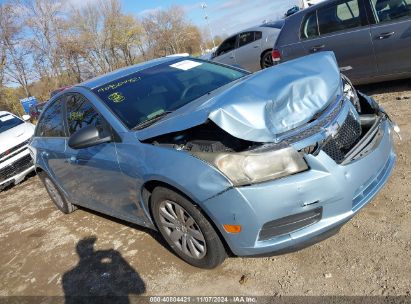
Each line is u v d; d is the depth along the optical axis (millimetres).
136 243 3994
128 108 3658
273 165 2588
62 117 4539
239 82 3189
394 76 6066
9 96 30750
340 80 3076
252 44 10672
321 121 2725
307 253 3104
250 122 2568
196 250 3168
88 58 41375
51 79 34906
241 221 2666
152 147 3135
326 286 2730
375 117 3215
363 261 2854
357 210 2754
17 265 4406
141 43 48531
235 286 2979
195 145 3018
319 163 2592
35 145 5207
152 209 3350
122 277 3523
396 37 5766
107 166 3574
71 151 4215
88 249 4211
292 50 7098
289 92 2719
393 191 3572
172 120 2916
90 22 41750
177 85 3998
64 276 3855
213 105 2693
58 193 5250
